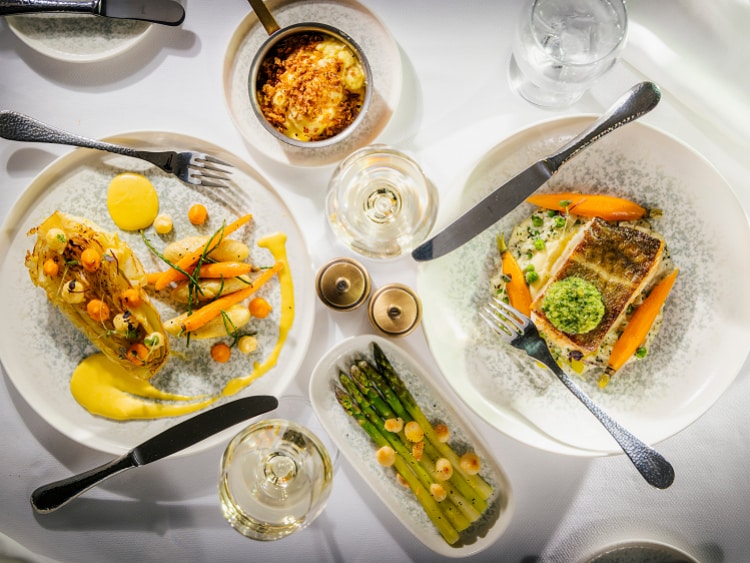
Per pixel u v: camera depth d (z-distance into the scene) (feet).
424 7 1.68
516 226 1.65
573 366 1.67
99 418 1.69
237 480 1.55
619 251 1.55
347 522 1.77
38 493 1.64
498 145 1.52
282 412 1.70
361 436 1.72
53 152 1.73
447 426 1.71
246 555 1.80
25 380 1.67
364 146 1.66
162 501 1.78
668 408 1.64
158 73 1.69
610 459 1.75
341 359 1.70
